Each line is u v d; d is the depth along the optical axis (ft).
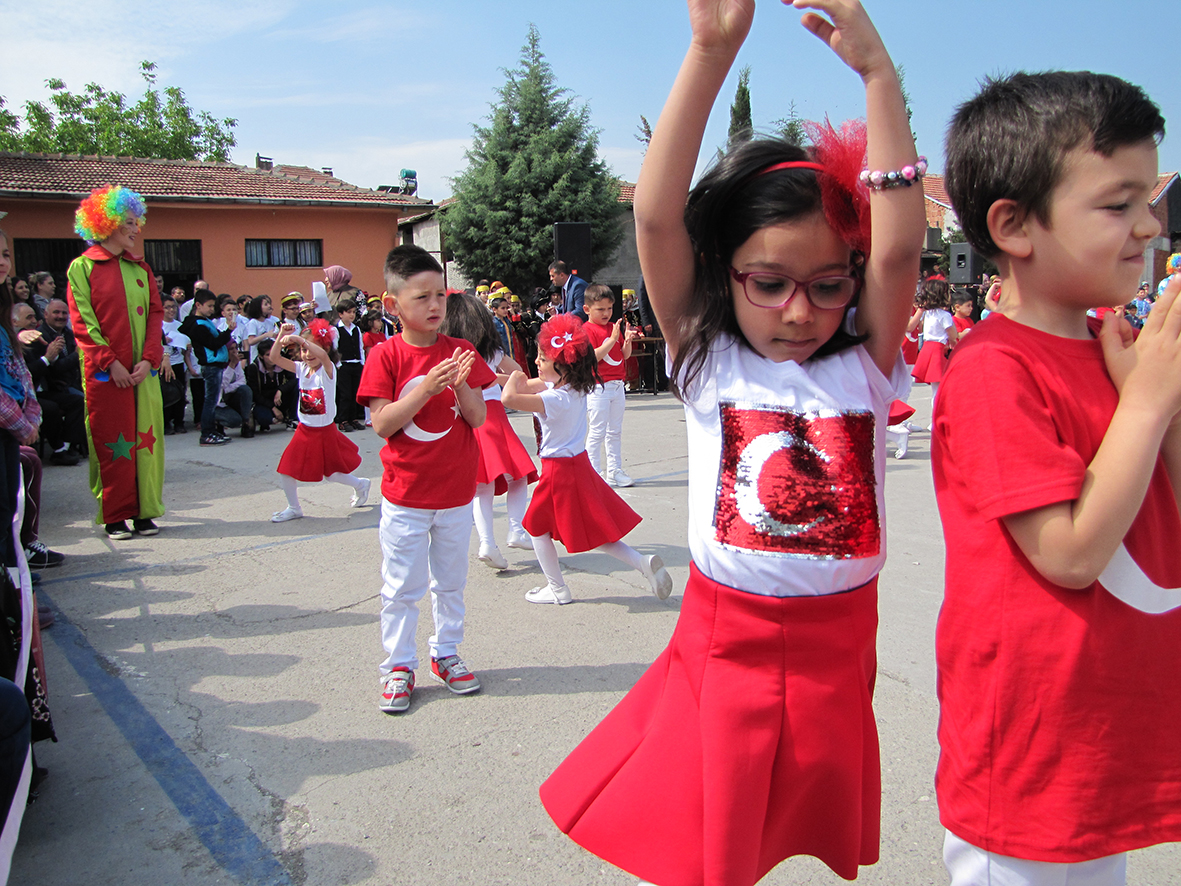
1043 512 3.96
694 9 4.44
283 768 9.32
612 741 5.13
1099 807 4.15
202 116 153.79
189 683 11.54
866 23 4.33
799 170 4.52
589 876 7.39
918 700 10.32
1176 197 67.56
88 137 141.79
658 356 49.42
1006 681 4.23
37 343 29.37
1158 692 4.21
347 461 21.12
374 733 10.05
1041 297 4.29
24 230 59.57
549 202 91.61
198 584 15.80
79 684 11.56
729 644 4.76
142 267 18.92
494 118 96.07
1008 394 4.11
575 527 13.35
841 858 4.85
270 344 37.06
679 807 4.66
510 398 12.87
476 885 7.30
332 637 13.10
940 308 29.81
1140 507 4.14
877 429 4.98
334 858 7.73
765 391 4.87
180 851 7.93
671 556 16.93
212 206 65.46
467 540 11.21
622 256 102.12
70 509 22.59
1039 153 4.00
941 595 13.93
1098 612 4.12
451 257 97.96
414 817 8.34
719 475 4.94
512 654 12.24
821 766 4.68
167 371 26.48
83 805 8.70
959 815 4.53
